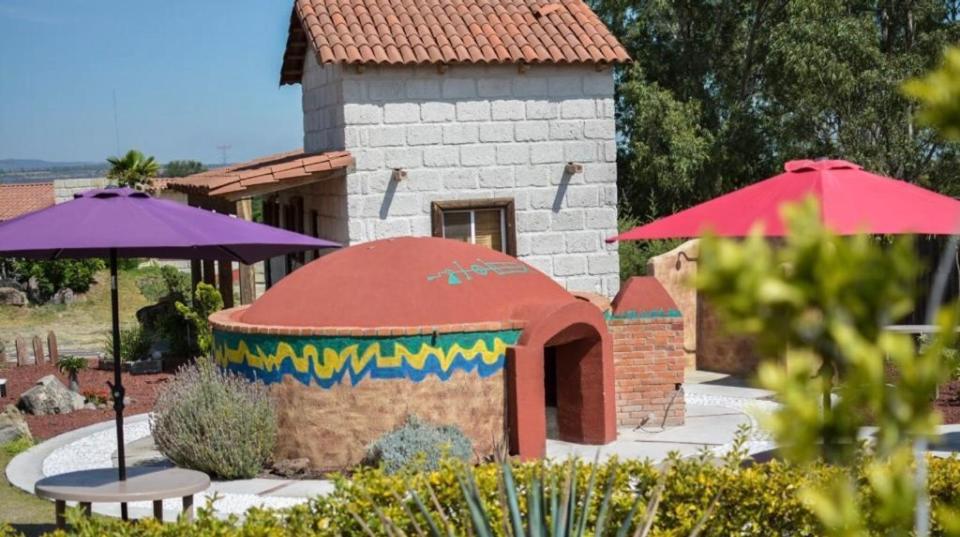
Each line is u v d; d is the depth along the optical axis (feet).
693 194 108.88
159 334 73.00
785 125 103.81
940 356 6.78
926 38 103.81
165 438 42.27
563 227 64.95
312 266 45.78
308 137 70.44
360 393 41.52
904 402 6.73
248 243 31.45
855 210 33.50
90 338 108.37
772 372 6.77
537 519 20.08
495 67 63.57
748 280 6.47
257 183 59.47
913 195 35.12
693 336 64.28
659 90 107.24
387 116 62.23
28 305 126.21
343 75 61.57
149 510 37.78
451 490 26.04
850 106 99.81
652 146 107.24
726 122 108.17
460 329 41.88
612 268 65.57
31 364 78.02
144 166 113.60
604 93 65.21
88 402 59.88
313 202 68.39
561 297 46.50
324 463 41.98
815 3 100.22
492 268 45.37
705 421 49.85
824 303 6.51
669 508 26.32
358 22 64.59
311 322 42.96
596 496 26.21
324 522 25.35
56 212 31.14
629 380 48.93
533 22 66.80
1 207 163.84
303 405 42.14
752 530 26.03
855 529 7.51
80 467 44.62
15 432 50.49
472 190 63.62
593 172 65.26
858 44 97.91
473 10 67.31
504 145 63.98
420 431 40.24
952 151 99.45
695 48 113.19
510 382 42.63
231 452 41.19
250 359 43.42
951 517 7.67
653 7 109.70
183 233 30.35
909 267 6.44
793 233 6.63
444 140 63.05
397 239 45.62
